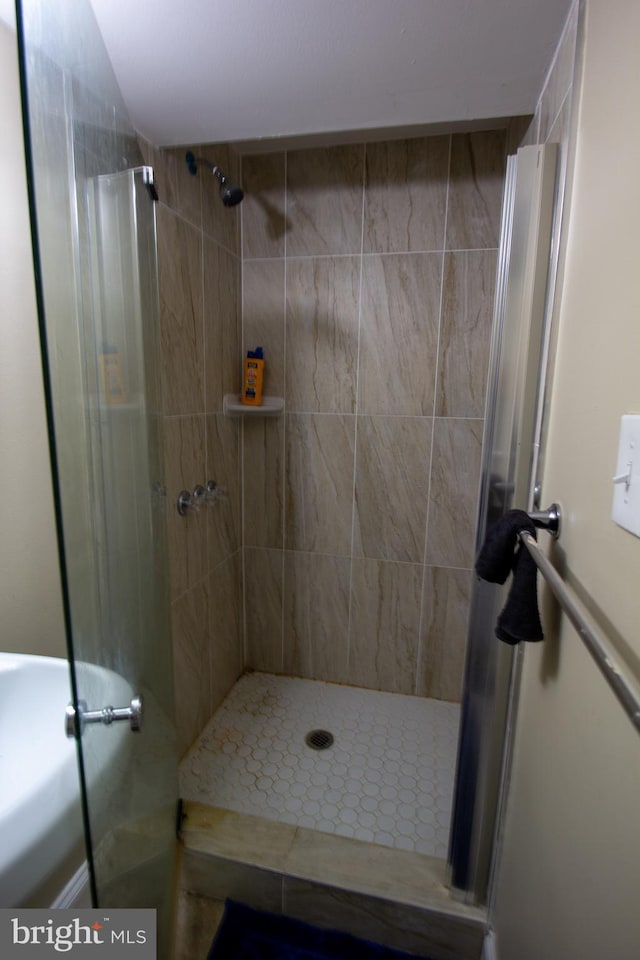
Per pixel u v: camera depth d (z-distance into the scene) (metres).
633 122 0.51
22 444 0.97
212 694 1.75
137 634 0.91
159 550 1.12
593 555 0.57
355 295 1.68
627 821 0.44
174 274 1.32
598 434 0.57
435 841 1.25
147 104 1.11
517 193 0.87
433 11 0.82
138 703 0.77
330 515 1.85
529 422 0.87
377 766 1.54
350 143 1.59
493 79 1.01
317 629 1.95
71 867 0.66
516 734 0.92
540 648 0.79
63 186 0.58
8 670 0.87
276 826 1.28
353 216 1.64
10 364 0.94
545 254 0.82
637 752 0.43
